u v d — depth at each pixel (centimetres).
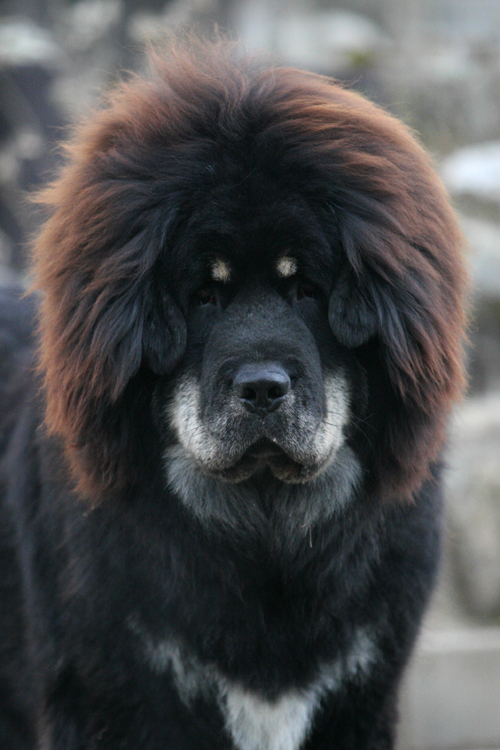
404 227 469
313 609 493
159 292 463
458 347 490
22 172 1277
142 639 487
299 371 452
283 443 454
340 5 2453
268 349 449
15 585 570
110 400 463
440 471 537
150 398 484
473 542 866
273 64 541
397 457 486
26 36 1392
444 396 482
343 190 461
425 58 1941
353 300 464
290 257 466
